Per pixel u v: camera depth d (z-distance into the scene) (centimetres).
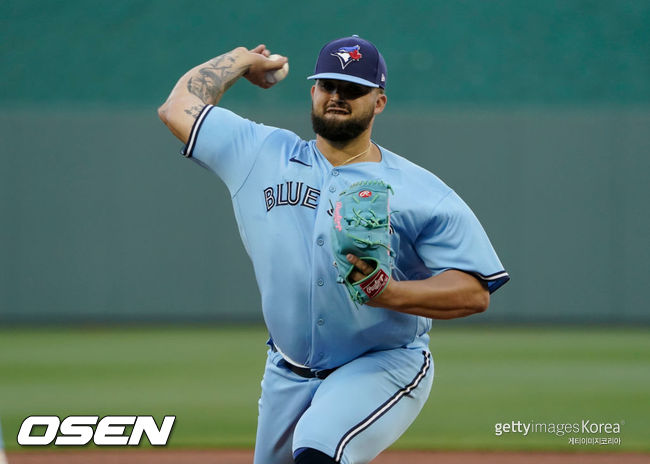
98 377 3659
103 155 5738
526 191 5703
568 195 5688
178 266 5741
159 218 5741
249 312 5741
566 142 5688
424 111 6800
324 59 1238
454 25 7119
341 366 1306
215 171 1347
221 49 7050
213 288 5734
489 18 7150
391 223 1234
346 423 1208
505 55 7000
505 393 3325
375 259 1127
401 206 1237
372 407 1233
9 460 2284
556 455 2361
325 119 1243
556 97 6856
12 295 5691
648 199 5659
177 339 4975
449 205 1247
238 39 7081
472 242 1237
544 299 5691
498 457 2338
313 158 1291
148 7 7206
